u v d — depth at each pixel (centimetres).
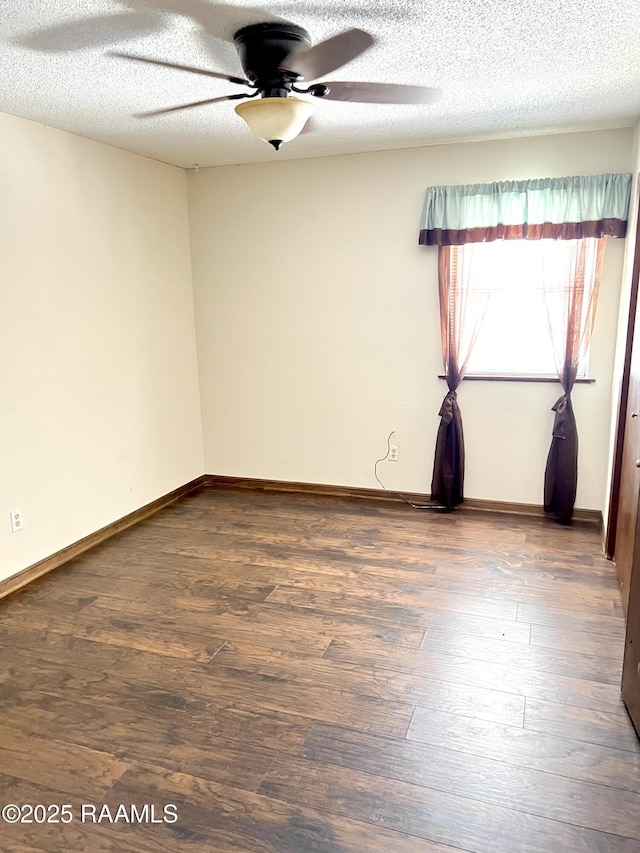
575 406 374
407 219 390
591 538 358
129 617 276
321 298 422
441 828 163
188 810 170
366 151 387
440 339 398
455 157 371
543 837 160
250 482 471
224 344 454
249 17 192
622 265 350
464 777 180
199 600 291
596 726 201
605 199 340
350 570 320
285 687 224
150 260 403
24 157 301
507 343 390
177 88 258
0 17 189
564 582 302
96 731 202
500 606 279
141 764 187
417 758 188
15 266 298
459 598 288
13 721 207
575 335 359
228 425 468
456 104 290
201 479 479
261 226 425
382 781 179
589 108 299
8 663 242
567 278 355
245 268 436
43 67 233
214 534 376
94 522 363
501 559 330
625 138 338
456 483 402
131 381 390
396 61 233
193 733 201
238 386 458
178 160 405
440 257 379
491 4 184
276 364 443
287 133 232
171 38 207
